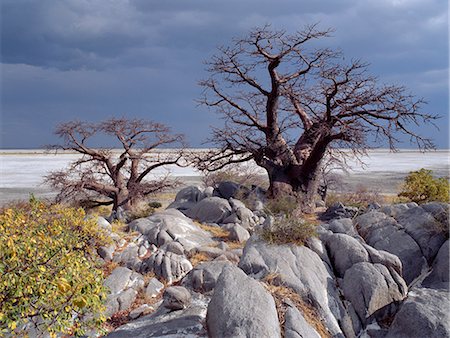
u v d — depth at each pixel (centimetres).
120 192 3681
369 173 6856
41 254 781
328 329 917
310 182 2602
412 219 1397
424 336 858
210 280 1095
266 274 1016
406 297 1015
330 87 2645
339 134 2412
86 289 773
